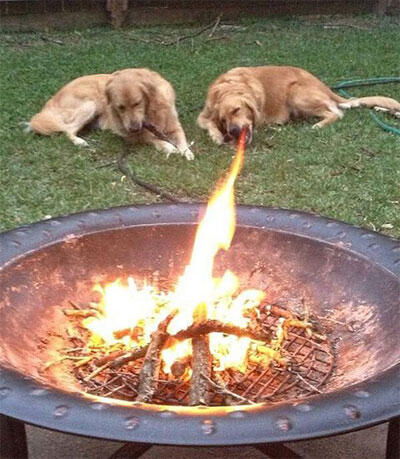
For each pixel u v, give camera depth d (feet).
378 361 6.10
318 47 21.09
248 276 7.61
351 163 12.81
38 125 14.01
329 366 6.59
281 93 15.29
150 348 6.37
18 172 12.40
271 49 20.92
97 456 6.98
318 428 4.78
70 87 14.56
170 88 14.43
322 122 14.82
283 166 12.63
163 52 20.48
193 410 4.91
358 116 15.05
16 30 22.39
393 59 19.90
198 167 12.67
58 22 22.90
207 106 14.92
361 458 6.99
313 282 7.34
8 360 5.83
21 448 6.21
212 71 18.65
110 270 7.48
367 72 18.70
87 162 12.94
